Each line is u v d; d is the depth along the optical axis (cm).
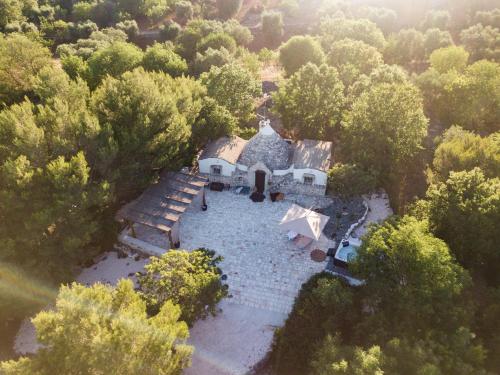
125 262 4494
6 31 10669
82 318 2559
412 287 3125
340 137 6238
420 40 9462
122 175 4609
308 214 4425
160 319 2759
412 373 2616
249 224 4834
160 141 4788
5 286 3606
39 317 2539
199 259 3638
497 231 3747
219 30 11069
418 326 3097
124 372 2425
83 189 4091
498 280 3959
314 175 5109
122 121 4822
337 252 4188
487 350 2805
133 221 4375
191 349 2780
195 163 5812
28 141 3894
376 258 3341
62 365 2464
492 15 11031
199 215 4991
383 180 5238
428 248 3138
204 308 3519
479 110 6625
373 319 3183
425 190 5272
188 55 10450
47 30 11431
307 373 3284
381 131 5116
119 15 12562
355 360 2670
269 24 12450
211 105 5812
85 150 4362
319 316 3453
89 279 4275
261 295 3959
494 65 6825
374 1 13550
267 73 10025
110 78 5116
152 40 12269
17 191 3788
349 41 7725
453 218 3872
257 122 7169
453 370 2641
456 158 4756
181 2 13388
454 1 12669
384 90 5175
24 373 2388
